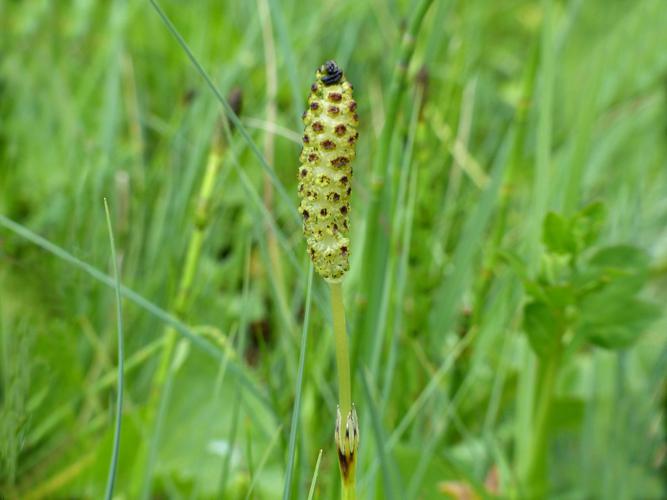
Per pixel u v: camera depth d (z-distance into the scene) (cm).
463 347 23
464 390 24
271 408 20
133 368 26
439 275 24
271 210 26
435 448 22
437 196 26
